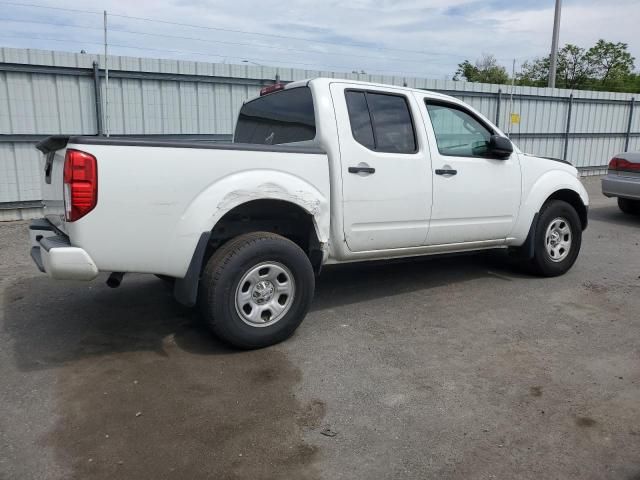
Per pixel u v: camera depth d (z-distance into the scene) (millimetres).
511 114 15672
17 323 4430
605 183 9438
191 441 2797
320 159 4082
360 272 6062
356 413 3084
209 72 11094
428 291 5371
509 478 2523
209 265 3711
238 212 4086
